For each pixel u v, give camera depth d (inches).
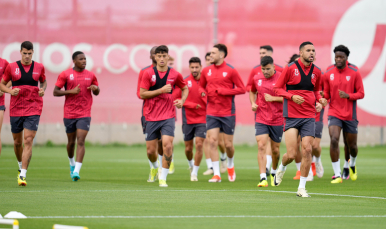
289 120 1073.5
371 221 780.6
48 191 1117.1
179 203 951.0
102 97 2827.3
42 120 2810.0
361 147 2925.7
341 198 1039.6
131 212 845.8
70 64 2785.4
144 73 1197.1
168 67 1211.2
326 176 1604.3
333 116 1411.2
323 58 2878.9
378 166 1957.4
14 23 2746.1
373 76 2915.8
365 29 2896.2
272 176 1333.7
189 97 1459.2
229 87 1371.8
